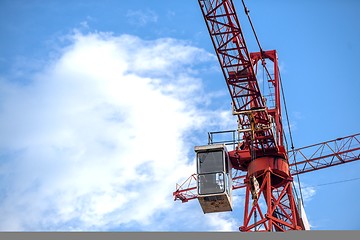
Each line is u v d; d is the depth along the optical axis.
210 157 80.00
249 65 78.81
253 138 82.12
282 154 83.94
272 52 91.00
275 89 89.50
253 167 83.19
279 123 87.31
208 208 80.31
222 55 78.88
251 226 80.06
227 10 75.56
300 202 86.50
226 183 78.38
